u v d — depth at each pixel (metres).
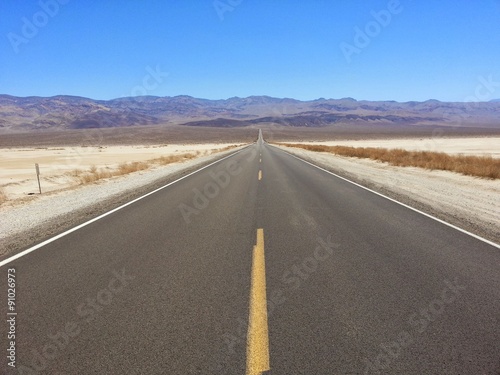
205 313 4.04
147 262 5.84
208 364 3.10
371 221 8.60
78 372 3.04
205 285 4.86
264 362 3.11
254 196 12.49
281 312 4.04
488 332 3.61
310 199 11.73
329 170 22.12
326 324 3.76
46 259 6.07
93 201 12.03
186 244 6.84
